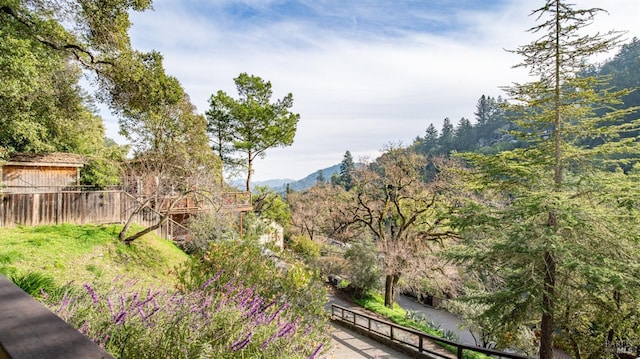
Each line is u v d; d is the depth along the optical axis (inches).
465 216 345.4
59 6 380.8
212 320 114.6
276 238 340.2
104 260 335.6
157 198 439.2
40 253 293.7
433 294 725.9
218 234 519.8
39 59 364.2
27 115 446.6
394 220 791.7
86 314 107.3
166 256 426.3
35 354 29.1
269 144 987.9
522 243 300.8
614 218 290.8
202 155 600.4
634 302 304.5
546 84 331.9
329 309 631.8
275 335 123.2
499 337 365.1
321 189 1355.8
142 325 102.7
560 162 321.7
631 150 303.6
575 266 267.3
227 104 918.4
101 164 645.9
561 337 418.6
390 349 391.5
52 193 406.3
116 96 475.2
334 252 877.8
